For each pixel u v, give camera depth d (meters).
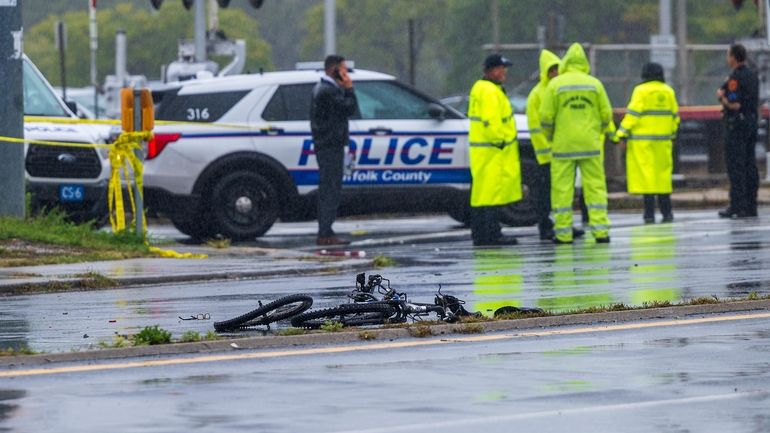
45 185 60.72
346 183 64.19
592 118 58.56
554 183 58.88
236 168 63.22
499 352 28.92
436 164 65.56
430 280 44.19
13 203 55.41
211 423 22.02
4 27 55.25
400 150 64.88
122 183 61.94
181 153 62.41
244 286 44.12
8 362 27.47
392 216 81.19
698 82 109.69
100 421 22.19
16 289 42.91
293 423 22.00
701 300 35.22
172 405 23.44
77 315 36.41
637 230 63.66
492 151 58.34
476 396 24.12
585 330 31.84
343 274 47.84
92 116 84.25
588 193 58.72
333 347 29.64
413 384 25.30
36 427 21.80
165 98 63.75
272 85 63.97
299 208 64.12
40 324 34.50
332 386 25.14
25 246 51.84
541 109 59.16
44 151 60.66
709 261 48.75
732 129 69.56
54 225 54.84
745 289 39.66
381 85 65.25
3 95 55.38
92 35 113.81
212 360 28.02
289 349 29.41
